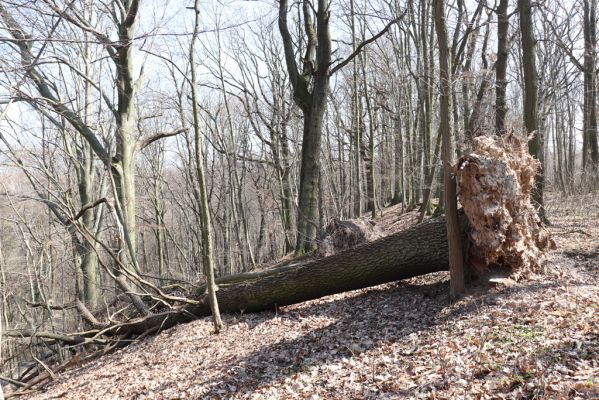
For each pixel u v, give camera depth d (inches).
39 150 555.5
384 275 312.3
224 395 227.1
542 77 834.2
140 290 491.5
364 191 1099.3
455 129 584.4
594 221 446.0
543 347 175.5
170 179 1304.1
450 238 264.5
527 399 147.5
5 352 478.6
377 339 247.0
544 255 276.1
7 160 442.9
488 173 253.8
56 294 649.6
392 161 1021.2
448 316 244.4
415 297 297.1
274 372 240.5
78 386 307.7
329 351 249.3
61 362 417.7
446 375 179.5
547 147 1026.7
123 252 473.1
